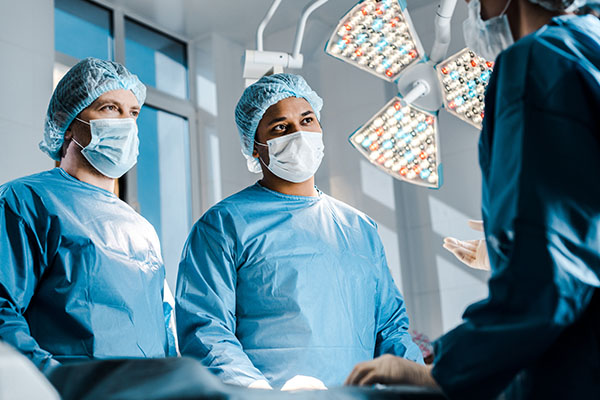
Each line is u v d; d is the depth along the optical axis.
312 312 1.89
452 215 4.23
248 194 2.11
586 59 0.97
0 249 1.71
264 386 1.61
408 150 2.43
